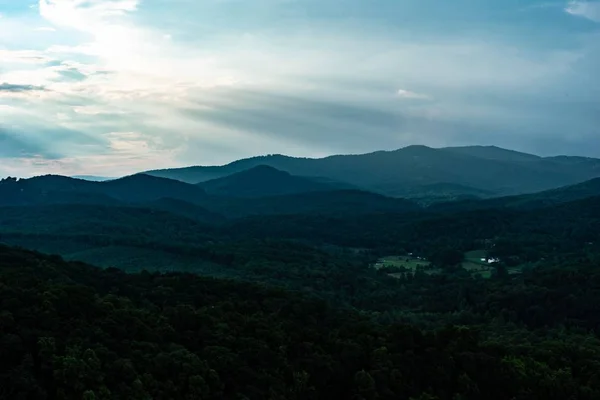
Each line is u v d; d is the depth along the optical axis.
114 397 49.38
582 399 66.38
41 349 50.84
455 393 65.19
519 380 67.50
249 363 60.97
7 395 46.12
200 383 54.34
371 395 61.12
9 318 53.34
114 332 59.38
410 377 65.75
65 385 48.78
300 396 59.44
